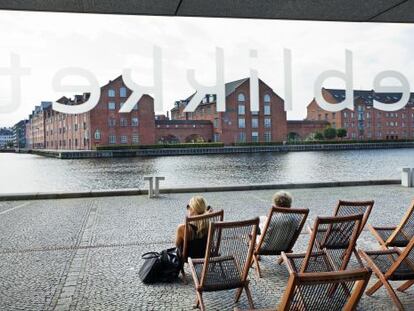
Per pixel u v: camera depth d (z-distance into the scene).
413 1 3.50
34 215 9.59
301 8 3.65
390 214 9.17
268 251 5.00
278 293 4.51
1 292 4.64
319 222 3.79
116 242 6.96
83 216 9.41
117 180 27.09
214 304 4.22
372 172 29.50
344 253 4.72
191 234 4.64
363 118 86.44
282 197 4.98
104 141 64.88
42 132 95.75
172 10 3.63
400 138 89.00
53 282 4.96
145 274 4.88
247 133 72.94
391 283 4.69
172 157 57.38
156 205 10.91
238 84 73.44
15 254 6.24
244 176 27.86
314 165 37.22
